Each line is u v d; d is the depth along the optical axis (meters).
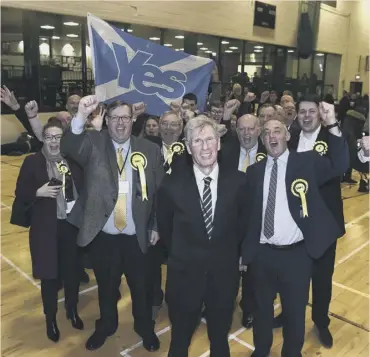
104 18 9.09
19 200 2.66
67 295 2.97
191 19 10.87
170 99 3.73
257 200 2.29
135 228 2.51
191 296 2.13
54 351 2.76
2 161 8.27
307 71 15.77
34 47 8.56
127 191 2.49
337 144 2.22
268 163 2.33
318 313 2.85
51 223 2.63
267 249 2.30
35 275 2.61
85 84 9.40
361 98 11.38
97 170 2.45
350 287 3.77
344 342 2.92
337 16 16.50
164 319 3.18
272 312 2.45
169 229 2.22
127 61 3.49
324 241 2.22
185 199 2.08
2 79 8.20
